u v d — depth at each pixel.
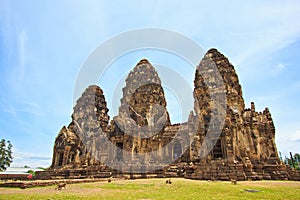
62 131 50.09
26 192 18.84
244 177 28.72
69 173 42.19
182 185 22.44
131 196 15.50
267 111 41.12
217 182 25.91
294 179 30.44
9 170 76.38
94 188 21.39
